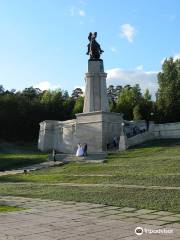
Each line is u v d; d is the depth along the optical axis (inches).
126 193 794.2
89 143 2037.4
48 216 591.2
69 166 1492.4
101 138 1990.7
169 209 615.5
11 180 1300.4
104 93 2124.8
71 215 594.9
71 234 463.5
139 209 631.2
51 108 3841.0
